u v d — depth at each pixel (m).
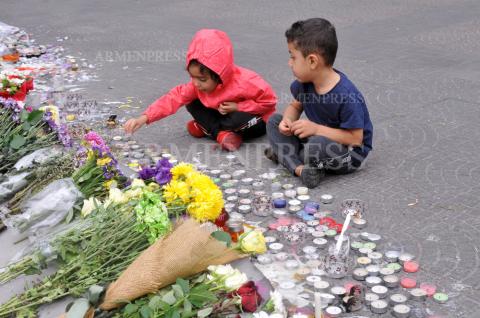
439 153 4.69
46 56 8.17
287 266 3.31
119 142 5.13
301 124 4.30
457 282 3.16
